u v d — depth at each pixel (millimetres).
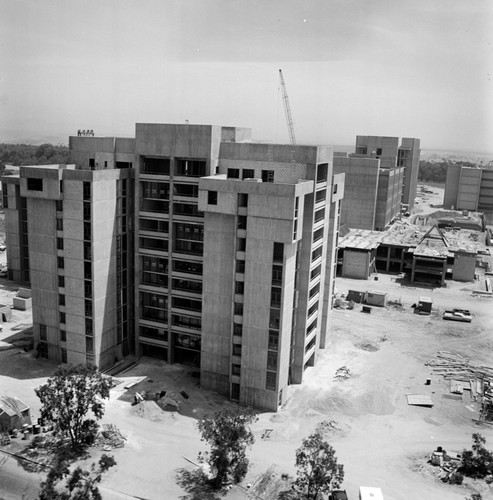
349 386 114250
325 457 77062
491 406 107250
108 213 110000
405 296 187625
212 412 100812
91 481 74000
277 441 92500
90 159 122500
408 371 124375
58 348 116875
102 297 111812
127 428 94250
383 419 102188
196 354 119562
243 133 120625
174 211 111750
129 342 122562
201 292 113375
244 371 102562
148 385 109625
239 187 96750
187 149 107688
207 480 81375
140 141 111000
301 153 104375
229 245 101875
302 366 112875
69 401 86188
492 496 79875
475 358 134250
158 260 116938
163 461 85562
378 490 76500
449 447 93500
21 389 105562
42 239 112625
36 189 110875
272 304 98438
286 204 93375
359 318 161500
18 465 82875
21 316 147125
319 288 121250
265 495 78688
